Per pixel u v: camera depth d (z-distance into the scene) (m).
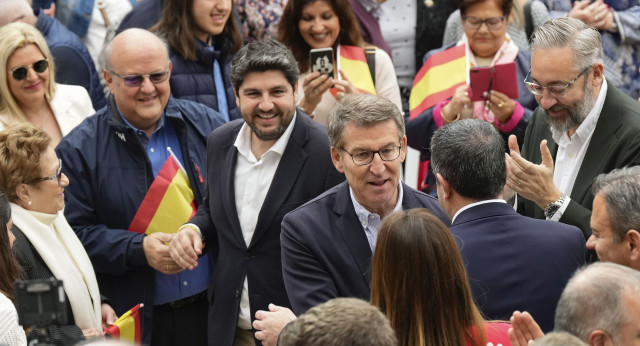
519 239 6.31
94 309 8.50
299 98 11.12
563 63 7.67
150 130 9.48
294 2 10.98
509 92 9.80
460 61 10.76
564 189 8.17
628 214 6.09
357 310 4.26
